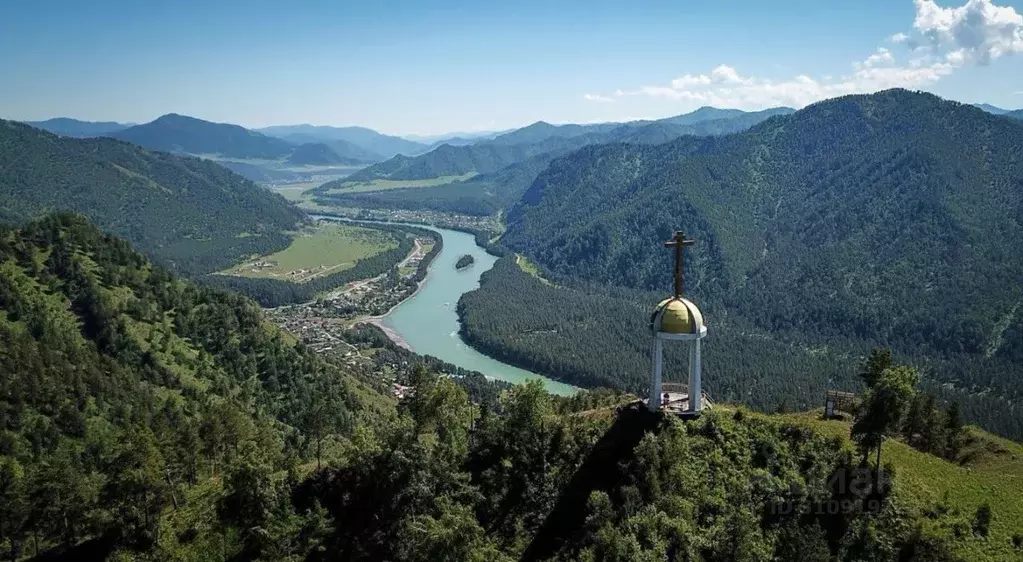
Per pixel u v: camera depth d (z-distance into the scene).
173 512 97.44
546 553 75.75
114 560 87.75
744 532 67.19
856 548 67.94
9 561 96.19
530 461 86.12
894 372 73.88
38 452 148.38
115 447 99.06
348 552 80.44
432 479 83.12
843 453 78.44
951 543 67.38
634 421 88.00
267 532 79.19
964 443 104.50
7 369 164.75
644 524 67.50
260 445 103.88
